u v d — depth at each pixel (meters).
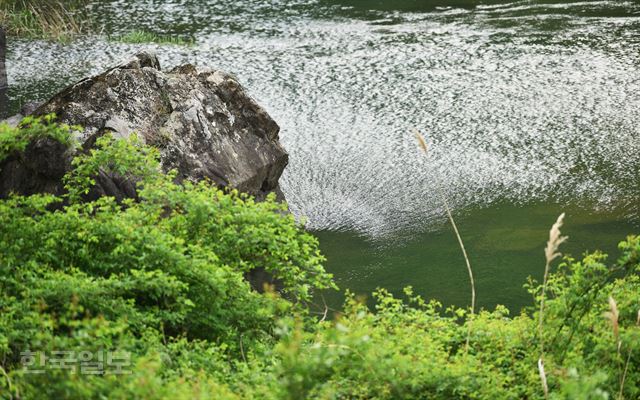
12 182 13.41
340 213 16.36
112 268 9.24
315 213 16.36
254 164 14.95
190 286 9.35
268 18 30.48
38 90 23.19
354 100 22.30
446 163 18.42
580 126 20.22
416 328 8.90
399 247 14.91
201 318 9.11
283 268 10.40
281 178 17.78
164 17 30.78
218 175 14.30
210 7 32.06
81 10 31.50
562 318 8.48
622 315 8.40
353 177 17.84
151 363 6.50
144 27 29.55
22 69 25.00
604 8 30.38
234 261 10.30
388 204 16.69
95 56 26.19
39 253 9.07
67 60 25.83
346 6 31.94
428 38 27.52
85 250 9.20
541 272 13.74
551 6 30.95
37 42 27.66
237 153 14.79
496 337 8.66
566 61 24.83
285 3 32.44
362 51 26.38
